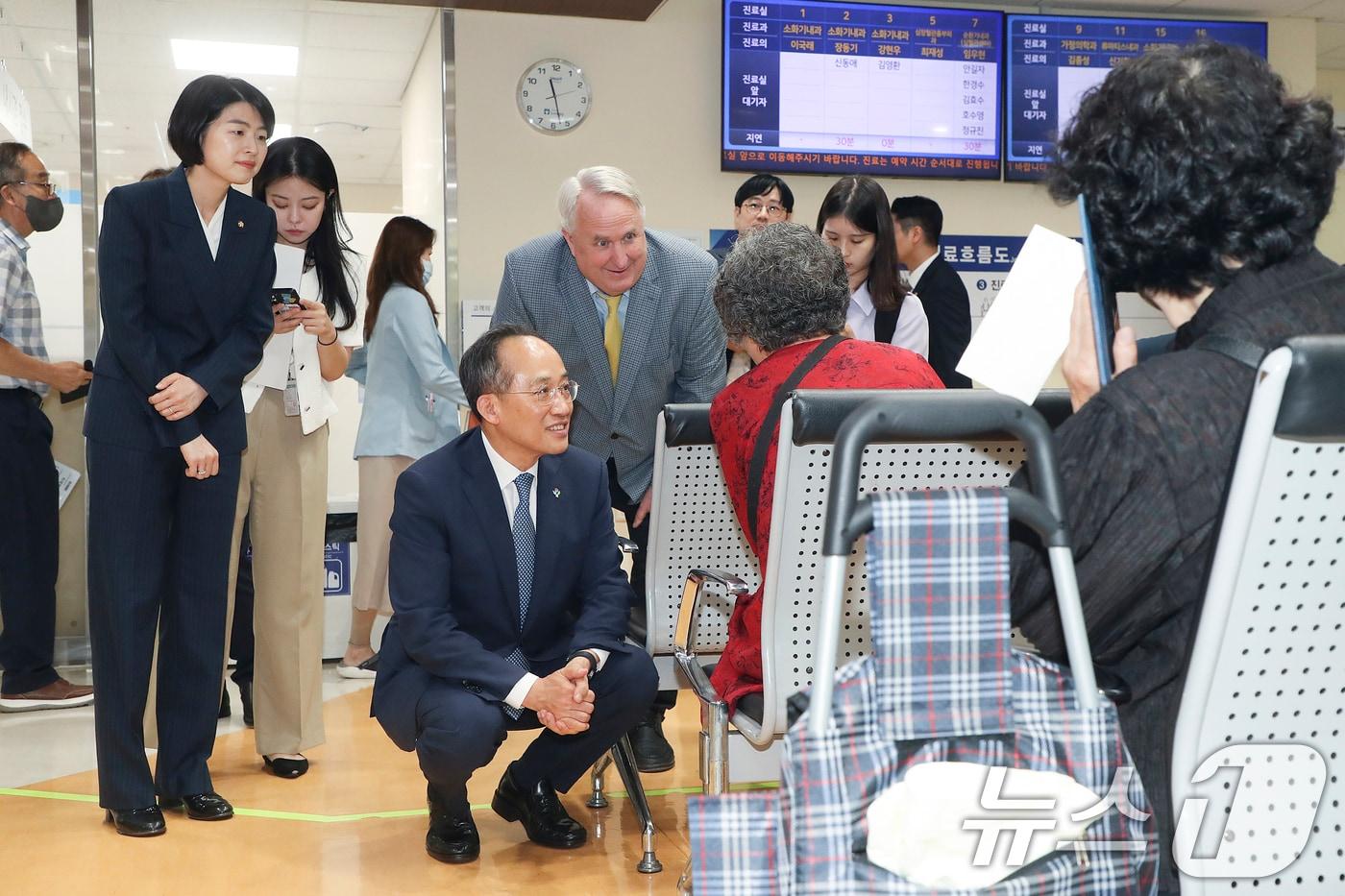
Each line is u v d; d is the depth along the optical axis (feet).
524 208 18.11
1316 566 2.94
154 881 7.88
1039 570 3.51
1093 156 3.57
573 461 8.54
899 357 6.20
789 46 18.48
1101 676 3.64
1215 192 3.36
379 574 14.24
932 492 3.18
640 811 8.14
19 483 13.30
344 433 20.98
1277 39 20.30
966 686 3.15
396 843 8.62
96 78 17.03
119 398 8.61
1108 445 3.33
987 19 19.10
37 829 9.00
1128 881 3.25
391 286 14.11
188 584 9.10
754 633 6.32
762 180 13.56
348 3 18.20
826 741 3.10
